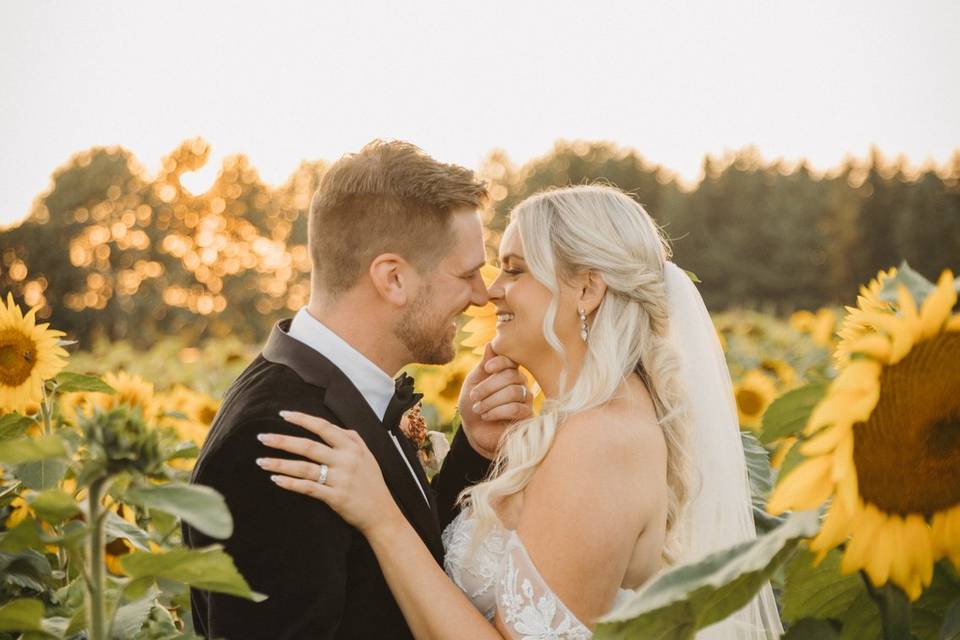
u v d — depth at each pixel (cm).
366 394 294
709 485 312
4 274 5894
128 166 6306
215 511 149
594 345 298
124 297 5975
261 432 254
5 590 264
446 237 294
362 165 293
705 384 316
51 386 361
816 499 133
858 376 133
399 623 262
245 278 6378
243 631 241
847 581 150
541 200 314
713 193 7775
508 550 278
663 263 328
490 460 344
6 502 288
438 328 298
